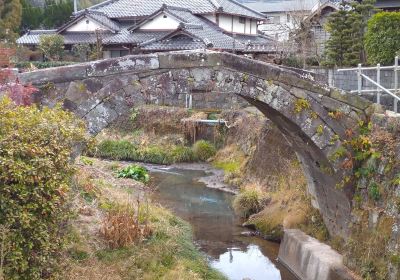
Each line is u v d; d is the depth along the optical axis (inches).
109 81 348.5
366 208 378.6
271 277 439.8
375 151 373.7
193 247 478.0
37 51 1286.9
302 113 383.2
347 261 383.2
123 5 1374.3
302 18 971.9
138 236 423.8
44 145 274.8
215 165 902.4
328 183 418.6
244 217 602.2
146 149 963.3
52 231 280.7
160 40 1031.6
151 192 674.8
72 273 318.7
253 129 820.0
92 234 410.3
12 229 255.9
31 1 1962.4
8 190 251.8
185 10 1214.3
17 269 256.8
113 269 362.6
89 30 1277.1
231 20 1279.5
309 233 465.4
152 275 375.9
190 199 694.5
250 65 368.8
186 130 987.3
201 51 363.9
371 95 482.3
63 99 339.3
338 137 390.6
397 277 324.8
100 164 765.9
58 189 272.5
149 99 357.1
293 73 376.5
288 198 539.5
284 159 634.2
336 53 743.7
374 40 617.0
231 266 458.3
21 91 313.7
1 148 255.8
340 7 809.5
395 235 336.8
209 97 1005.2
